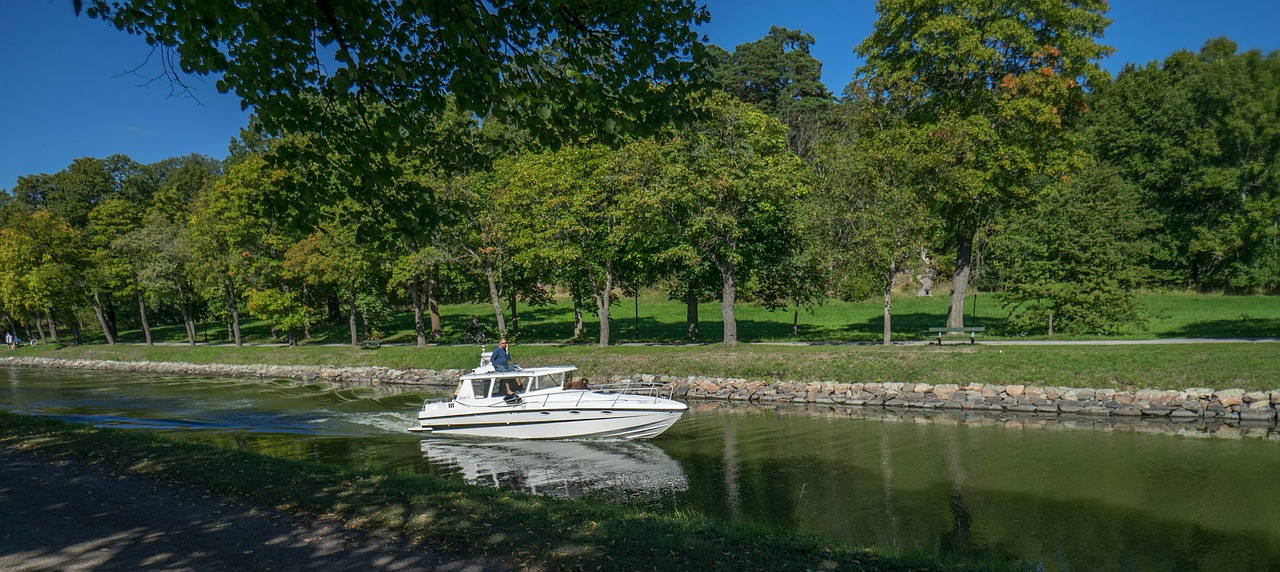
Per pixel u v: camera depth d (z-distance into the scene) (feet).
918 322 152.56
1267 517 40.81
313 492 33.27
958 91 107.14
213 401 92.89
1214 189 139.44
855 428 69.10
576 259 109.40
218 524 29.25
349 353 135.85
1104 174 117.70
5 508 31.99
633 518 29.81
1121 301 104.32
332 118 32.99
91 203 238.89
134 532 28.35
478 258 115.85
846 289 101.09
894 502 44.65
